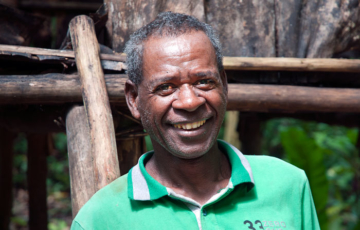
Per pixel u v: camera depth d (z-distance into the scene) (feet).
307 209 4.63
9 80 6.01
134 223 4.07
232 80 7.18
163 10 6.96
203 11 7.06
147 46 4.13
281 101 6.93
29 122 7.45
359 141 10.78
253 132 11.10
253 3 7.26
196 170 4.34
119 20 6.98
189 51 4.00
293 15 7.36
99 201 4.23
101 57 6.18
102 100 5.55
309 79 7.37
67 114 6.20
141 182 4.23
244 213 4.18
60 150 23.41
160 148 4.42
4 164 12.36
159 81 4.01
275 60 6.82
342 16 7.41
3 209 12.45
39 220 11.85
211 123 4.20
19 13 7.52
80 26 6.05
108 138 5.28
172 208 4.09
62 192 21.24
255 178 4.48
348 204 15.23
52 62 6.10
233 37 7.24
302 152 11.01
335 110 7.16
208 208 4.09
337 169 16.43
